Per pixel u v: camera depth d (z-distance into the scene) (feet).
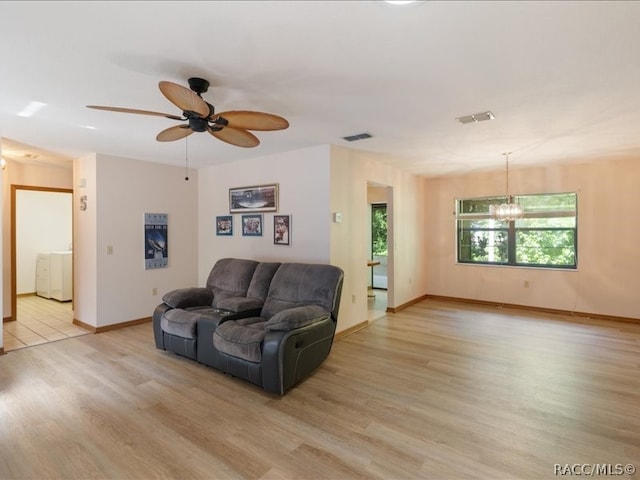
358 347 13.00
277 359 8.91
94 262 14.83
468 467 6.47
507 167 17.88
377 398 9.11
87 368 10.98
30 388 9.59
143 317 16.37
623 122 10.48
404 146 13.56
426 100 8.83
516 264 19.45
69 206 24.30
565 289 17.90
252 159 16.06
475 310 18.90
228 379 10.24
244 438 7.36
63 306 19.65
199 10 5.26
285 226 14.83
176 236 17.79
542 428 7.70
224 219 17.39
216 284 13.80
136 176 16.14
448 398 9.09
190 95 6.41
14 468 6.43
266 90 8.24
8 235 16.52
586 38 6.02
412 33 5.89
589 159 16.03
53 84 7.90
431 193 21.90
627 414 8.25
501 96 8.57
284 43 6.22
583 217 17.38
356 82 7.80
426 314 18.03
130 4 5.10
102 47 6.34
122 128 11.19
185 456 6.78
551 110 9.47
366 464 6.56
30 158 15.88
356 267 15.21
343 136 12.19
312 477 6.23
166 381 10.08
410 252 20.12
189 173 18.40
